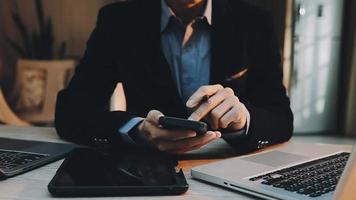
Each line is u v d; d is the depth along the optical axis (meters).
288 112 1.21
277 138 1.08
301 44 4.02
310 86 4.11
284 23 3.97
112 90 1.37
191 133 0.85
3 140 1.04
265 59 1.32
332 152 0.94
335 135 4.20
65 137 1.10
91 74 1.31
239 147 1.01
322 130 4.23
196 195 0.70
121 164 0.79
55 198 0.67
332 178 0.73
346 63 4.15
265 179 0.73
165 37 1.31
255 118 1.02
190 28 1.30
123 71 1.30
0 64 4.13
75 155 0.85
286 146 1.02
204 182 0.76
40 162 0.85
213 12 1.29
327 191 0.66
